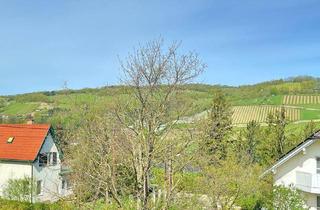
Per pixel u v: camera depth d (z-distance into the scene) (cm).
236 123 6862
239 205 2938
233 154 3275
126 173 1587
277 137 4978
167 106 1555
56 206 2872
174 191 1568
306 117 7731
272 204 2803
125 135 1528
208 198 2355
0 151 4012
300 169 2961
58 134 3966
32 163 3909
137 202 1504
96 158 1609
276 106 8381
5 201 3083
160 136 1543
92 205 1577
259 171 3166
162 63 1554
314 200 2928
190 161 1555
